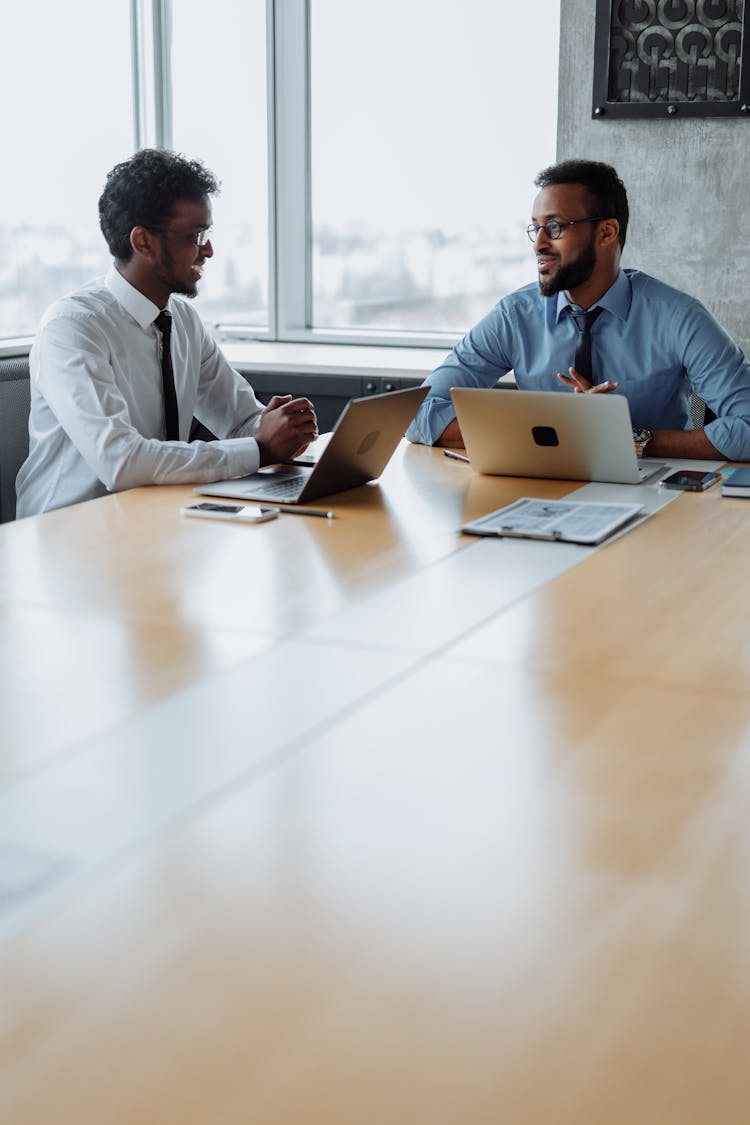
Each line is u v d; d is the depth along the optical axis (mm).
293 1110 733
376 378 3984
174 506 2400
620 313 3051
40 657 1530
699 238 4016
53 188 4363
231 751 1259
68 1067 771
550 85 4355
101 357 2750
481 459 2715
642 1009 836
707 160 3957
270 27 4559
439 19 4422
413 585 1871
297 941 917
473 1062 779
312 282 4793
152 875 1010
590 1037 806
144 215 2830
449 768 1226
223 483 2588
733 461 2869
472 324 4645
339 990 856
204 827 1095
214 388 3258
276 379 4105
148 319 2930
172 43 4719
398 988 859
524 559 2027
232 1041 798
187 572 1932
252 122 4688
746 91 3861
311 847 1062
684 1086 758
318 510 2354
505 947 912
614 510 2326
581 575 1931
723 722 1351
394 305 4719
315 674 1483
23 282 4297
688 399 3336
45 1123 719
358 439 2459
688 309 3020
